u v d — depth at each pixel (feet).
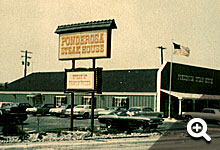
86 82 70.54
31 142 52.75
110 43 69.41
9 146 47.29
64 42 75.46
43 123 96.53
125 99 149.79
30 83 188.24
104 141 57.21
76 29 72.69
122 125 78.33
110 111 122.83
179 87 156.46
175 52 136.98
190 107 158.51
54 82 179.01
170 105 144.97
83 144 52.29
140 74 156.66
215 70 182.70
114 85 157.48
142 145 55.36
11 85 195.52
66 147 50.03
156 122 84.64
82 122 105.19
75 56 73.31
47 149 47.67
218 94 183.62
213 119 112.37
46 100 175.42
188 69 163.43
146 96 145.28
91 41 71.10
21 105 136.36
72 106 72.33
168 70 150.41
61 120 112.78
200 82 171.42
